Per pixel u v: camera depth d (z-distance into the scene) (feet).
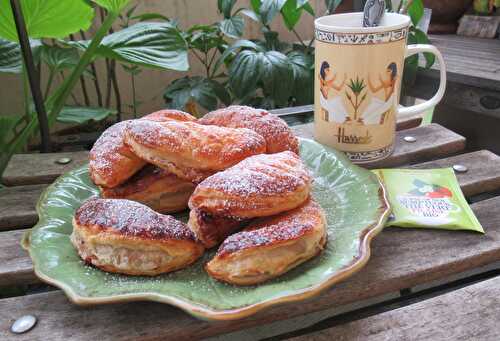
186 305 0.91
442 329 0.98
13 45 2.09
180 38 2.09
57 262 1.05
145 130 1.18
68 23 1.91
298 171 1.13
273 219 1.06
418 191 1.33
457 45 2.59
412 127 1.86
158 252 1.02
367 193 1.24
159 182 1.23
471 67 2.19
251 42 2.81
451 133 1.72
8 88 2.94
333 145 1.51
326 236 1.09
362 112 1.44
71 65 2.34
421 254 1.14
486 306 1.02
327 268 1.00
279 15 3.62
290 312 1.05
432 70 2.28
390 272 1.10
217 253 1.02
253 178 1.06
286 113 2.05
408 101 2.91
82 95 3.33
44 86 3.14
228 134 1.22
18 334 0.97
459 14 2.88
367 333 0.98
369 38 1.34
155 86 3.51
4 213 1.34
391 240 1.19
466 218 1.23
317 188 1.32
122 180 1.23
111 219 1.04
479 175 1.45
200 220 1.08
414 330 0.98
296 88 2.68
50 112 2.09
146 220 1.04
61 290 1.04
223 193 1.05
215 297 0.96
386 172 1.42
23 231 1.27
